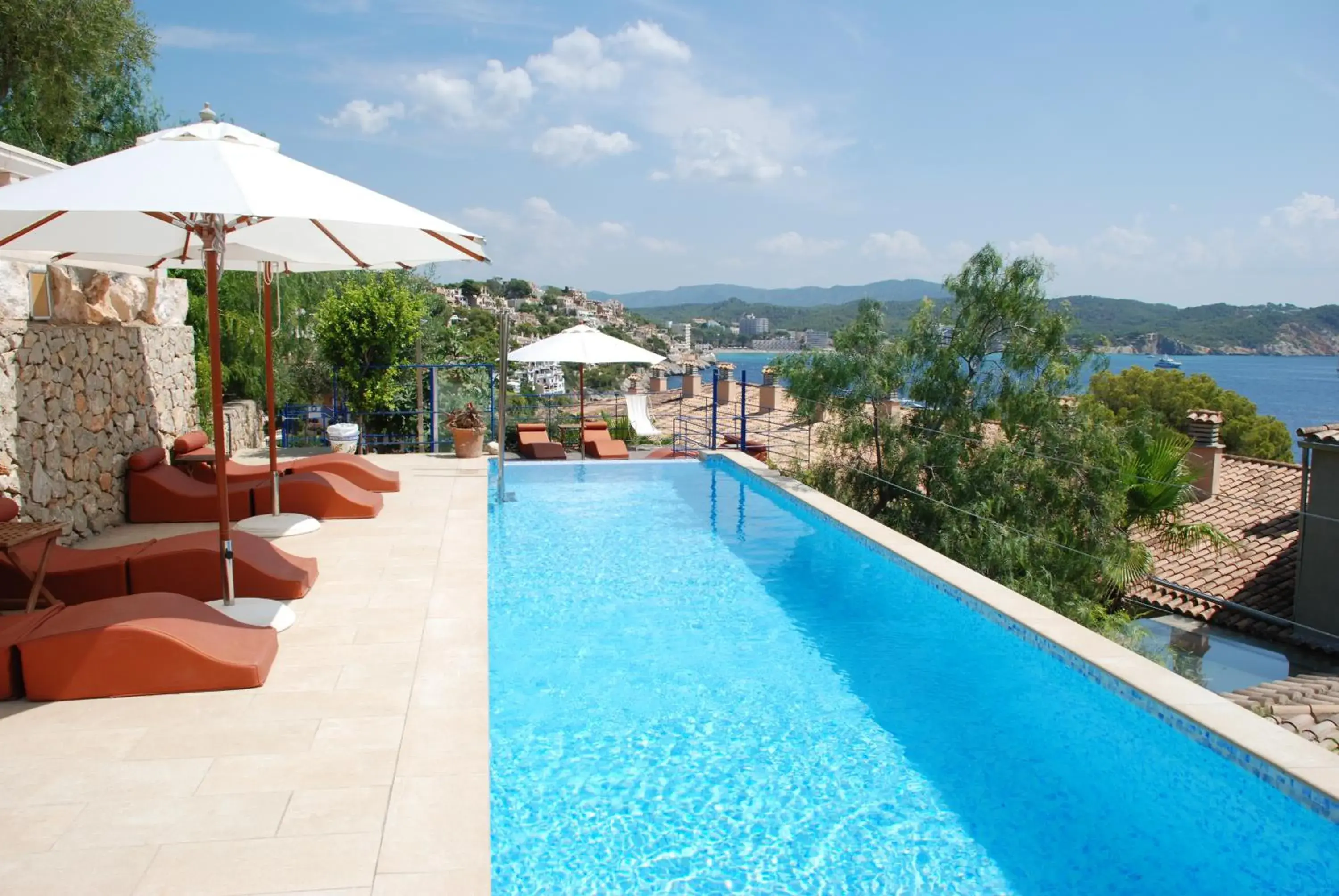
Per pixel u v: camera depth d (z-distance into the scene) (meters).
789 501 10.49
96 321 7.55
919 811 3.87
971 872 3.42
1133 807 3.93
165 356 9.33
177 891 2.62
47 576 5.07
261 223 6.03
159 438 9.09
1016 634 5.53
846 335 13.38
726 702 4.98
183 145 4.43
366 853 2.83
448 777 3.33
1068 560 12.33
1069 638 5.14
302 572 5.70
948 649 5.86
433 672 4.38
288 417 14.47
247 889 2.64
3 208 3.69
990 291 13.05
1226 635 12.15
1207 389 33.16
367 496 8.44
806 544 8.67
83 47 15.25
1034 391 12.79
